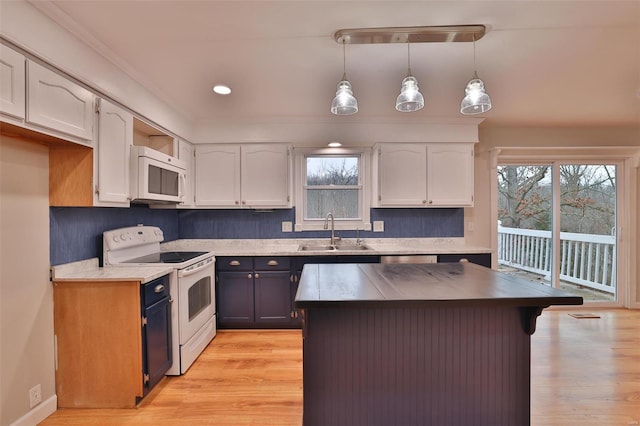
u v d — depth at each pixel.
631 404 1.96
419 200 3.36
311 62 2.16
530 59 2.12
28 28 1.47
